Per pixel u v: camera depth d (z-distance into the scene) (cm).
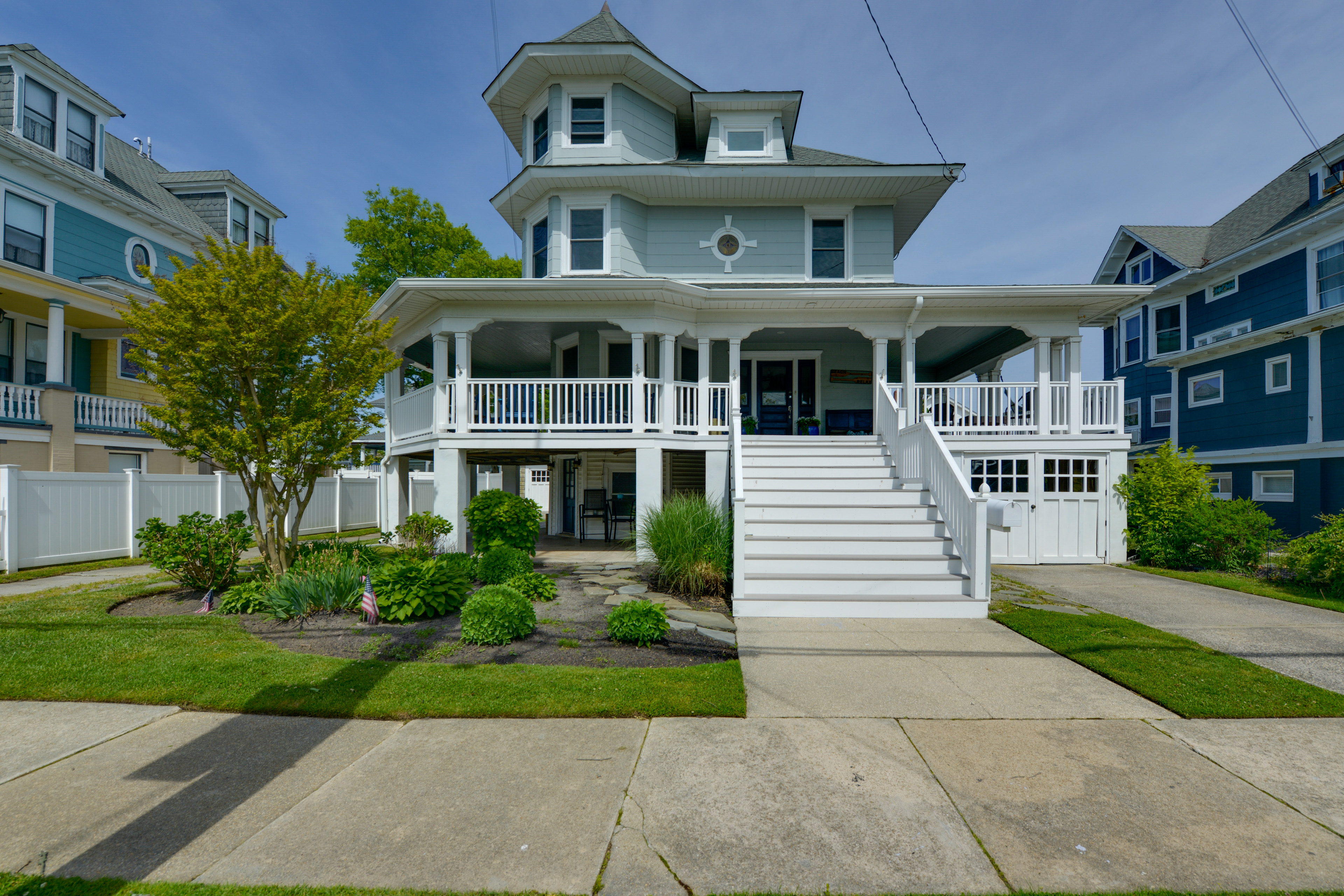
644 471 1093
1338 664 529
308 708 414
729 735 381
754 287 1291
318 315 762
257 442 754
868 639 604
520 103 1505
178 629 602
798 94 1432
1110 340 2219
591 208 1366
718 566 802
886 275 1398
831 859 258
